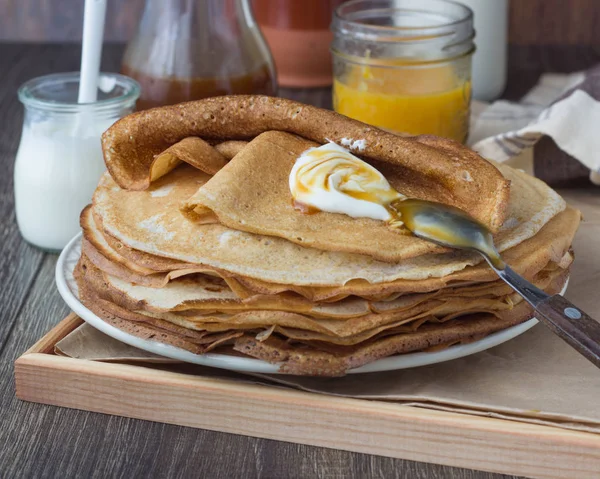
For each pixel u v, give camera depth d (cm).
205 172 52
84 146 60
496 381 49
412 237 48
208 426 48
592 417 46
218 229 49
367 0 73
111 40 94
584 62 86
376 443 47
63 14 94
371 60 66
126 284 49
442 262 47
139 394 49
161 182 52
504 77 80
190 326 48
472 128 73
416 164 50
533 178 55
